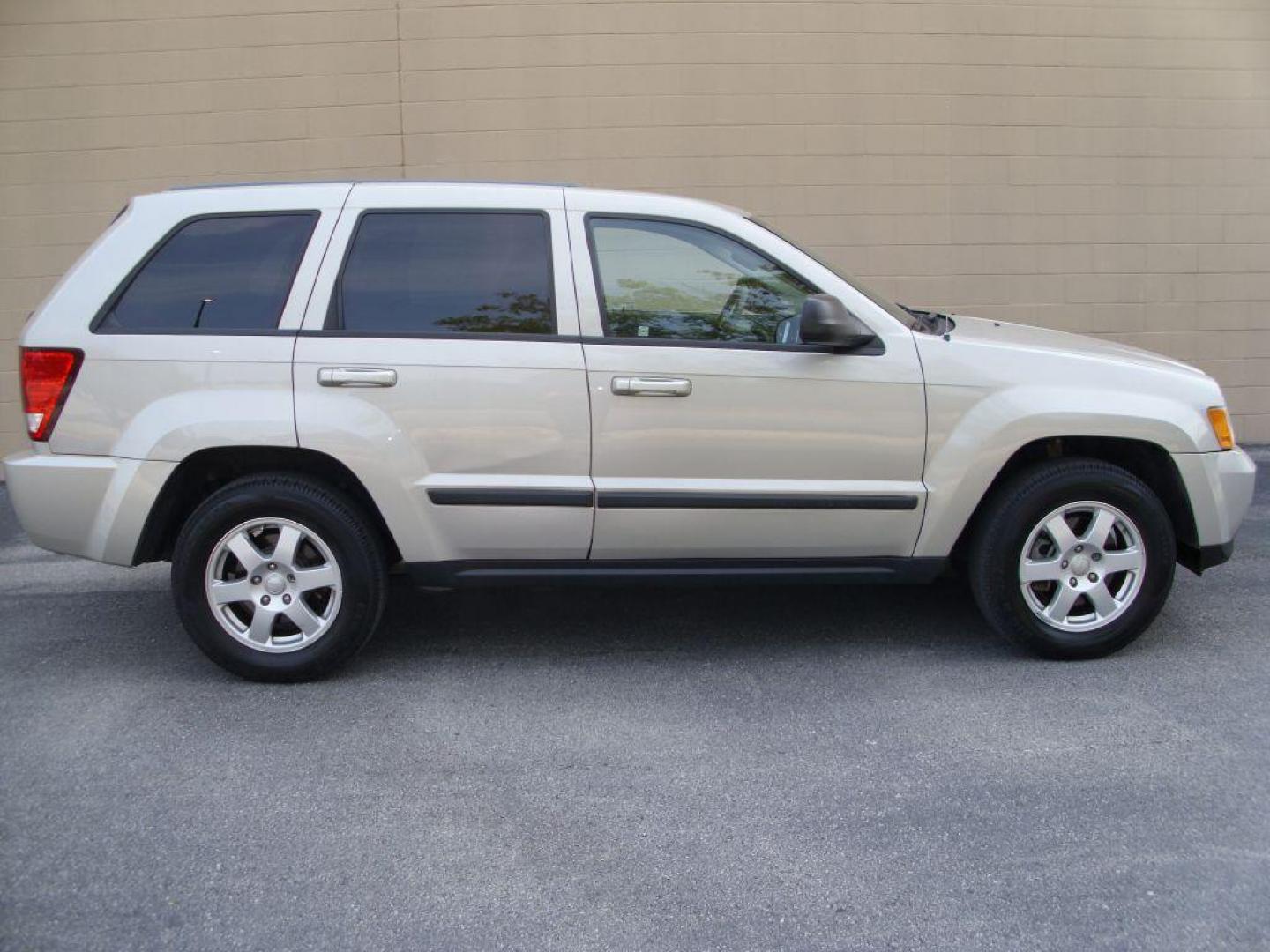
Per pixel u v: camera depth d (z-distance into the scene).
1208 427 4.51
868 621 5.11
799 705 4.18
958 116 8.37
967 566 4.82
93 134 8.09
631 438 4.28
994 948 2.75
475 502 4.27
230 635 4.35
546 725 4.04
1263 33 8.41
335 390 4.22
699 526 4.34
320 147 8.18
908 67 8.30
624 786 3.57
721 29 8.18
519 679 4.46
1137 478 4.63
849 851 3.18
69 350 4.23
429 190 4.40
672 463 4.31
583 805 3.46
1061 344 4.66
